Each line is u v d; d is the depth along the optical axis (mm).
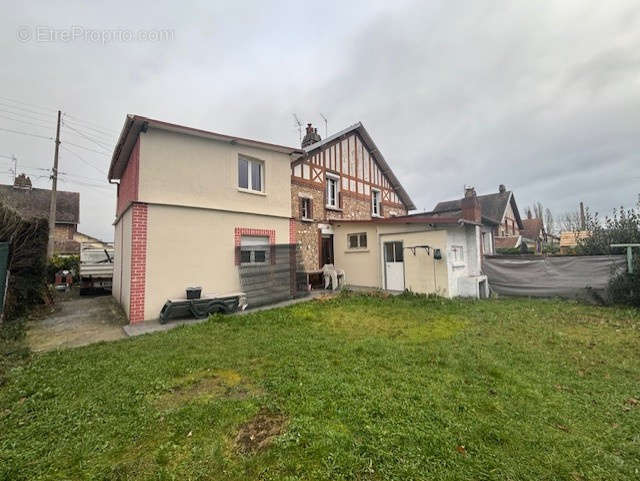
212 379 3555
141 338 5266
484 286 10531
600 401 2973
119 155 8516
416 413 2652
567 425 2539
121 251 9125
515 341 5031
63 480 1958
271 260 9258
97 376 3572
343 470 1984
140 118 6777
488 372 3662
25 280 7699
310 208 12688
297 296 9797
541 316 6984
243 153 9000
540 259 10016
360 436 2340
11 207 7594
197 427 2531
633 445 2277
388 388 3164
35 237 8039
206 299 7113
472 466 2020
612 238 9219
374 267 11867
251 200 9102
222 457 2148
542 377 3553
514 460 2092
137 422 2605
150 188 7105
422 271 10250
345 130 14695
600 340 5125
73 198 26578
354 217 15195
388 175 18078
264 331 5609
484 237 13109
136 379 3480
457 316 6969
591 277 9094
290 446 2230
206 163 8125
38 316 7438
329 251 13562
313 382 3297
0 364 3902
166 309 6613
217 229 8203
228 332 5496
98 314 7676
